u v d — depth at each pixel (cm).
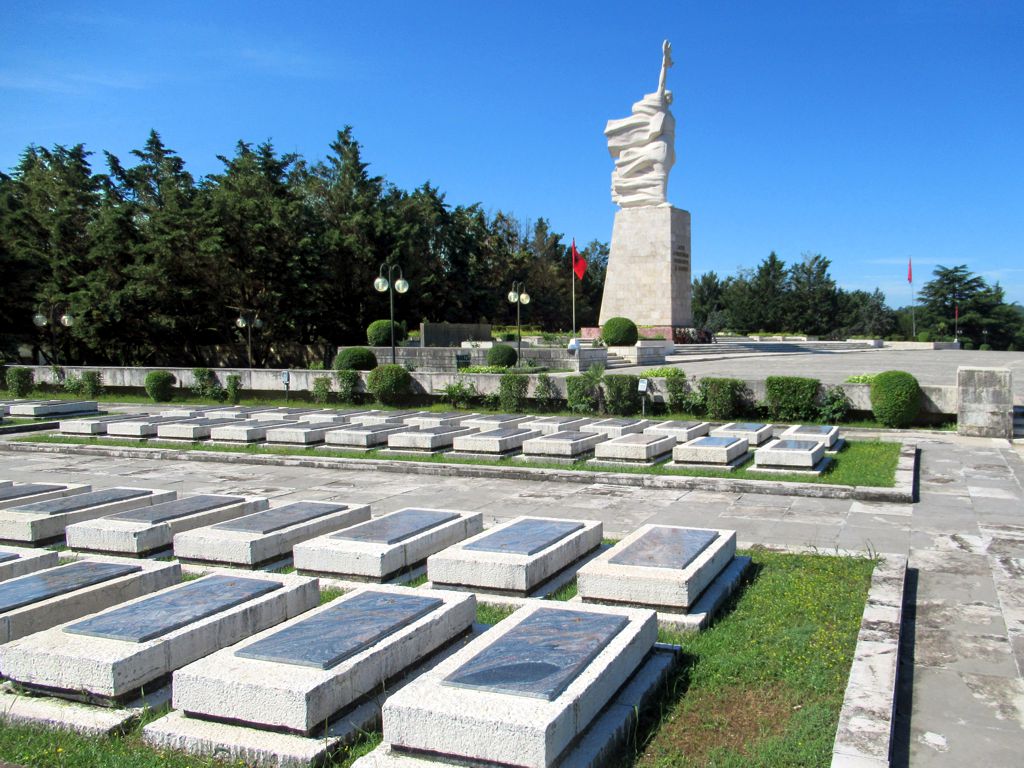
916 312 8431
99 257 4131
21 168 5953
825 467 1313
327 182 5903
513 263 7700
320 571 782
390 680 519
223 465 1608
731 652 591
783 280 8875
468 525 892
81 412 2498
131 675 513
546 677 451
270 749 442
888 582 728
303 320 4441
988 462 1398
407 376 2486
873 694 502
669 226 4531
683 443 1534
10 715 504
